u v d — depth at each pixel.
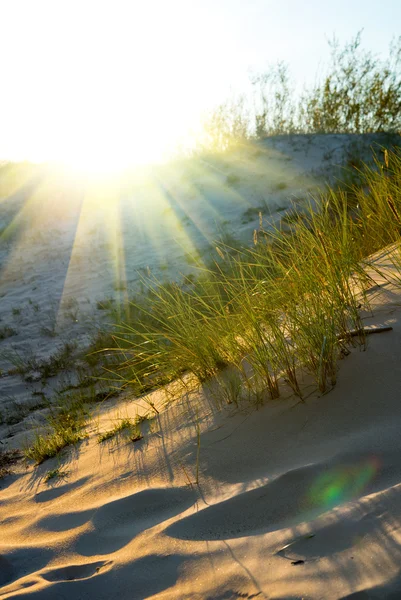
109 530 2.37
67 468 3.60
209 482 2.43
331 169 13.95
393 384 2.51
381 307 3.21
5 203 20.62
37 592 1.91
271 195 13.98
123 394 5.99
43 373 8.38
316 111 17.42
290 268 3.51
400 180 4.28
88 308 11.04
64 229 16.98
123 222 16.03
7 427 6.36
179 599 1.69
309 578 1.55
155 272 11.80
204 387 3.66
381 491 1.83
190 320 4.06
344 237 3.53
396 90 16.09
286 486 2.09
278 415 2.72
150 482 2.68
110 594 1.87
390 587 1.40
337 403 2.58
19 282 13.66
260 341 3.11
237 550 1.83
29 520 2.88
